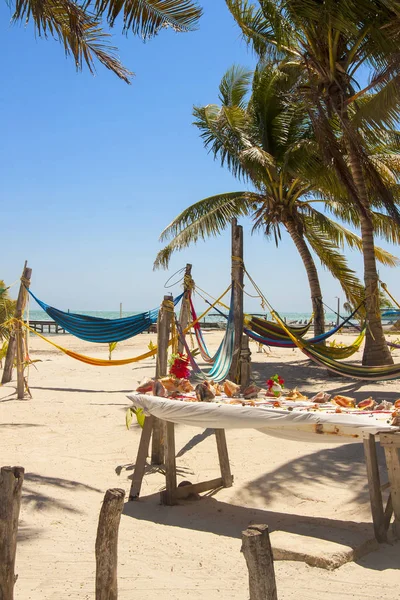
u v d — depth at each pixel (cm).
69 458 678
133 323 1181
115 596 299
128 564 388
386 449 419
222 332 3378
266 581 243
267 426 457
